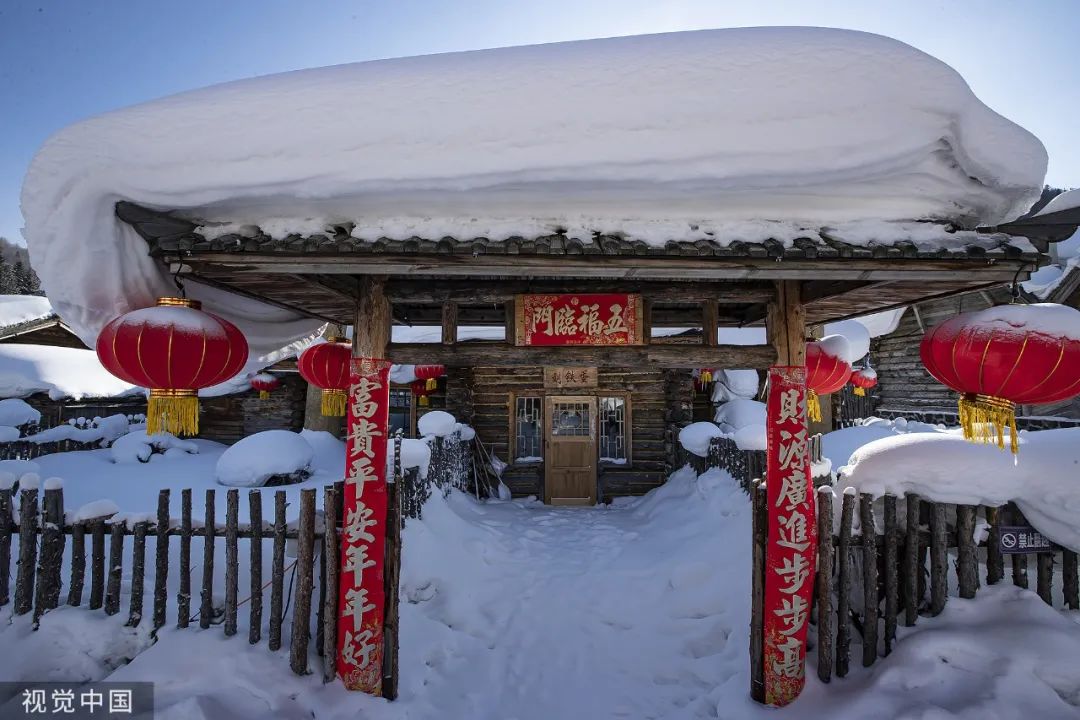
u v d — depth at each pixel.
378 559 3.25
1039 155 2.55
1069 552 3.31
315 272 2.73
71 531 3.52
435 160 2.50
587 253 2.53
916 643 3.12
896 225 2.71
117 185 2.53
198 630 3.38
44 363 11.86
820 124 2.46
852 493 3.37
